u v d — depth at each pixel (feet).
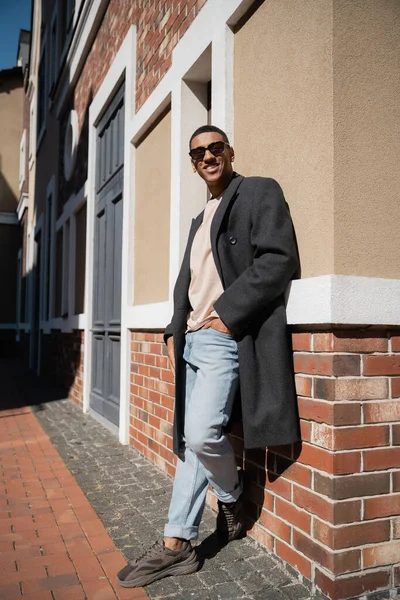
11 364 49.65
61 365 28.84
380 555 6.93
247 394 7.42
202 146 8.20
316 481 7.09
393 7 7.61
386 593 6.93
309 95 7.63
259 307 7.22
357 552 6.81
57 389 29.12
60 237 32.27
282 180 8.27
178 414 8.33
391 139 7.48
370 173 7.30
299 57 7.89
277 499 8.04
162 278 13.79
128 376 16.07
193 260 8.43
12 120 63.87
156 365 13.60
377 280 7.06
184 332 8.60
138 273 15.88
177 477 8.16
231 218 7.89
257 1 9.16
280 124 8.36
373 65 7.41
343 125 7.15
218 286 8.11
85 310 22.48
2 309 61.52
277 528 8.01
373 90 7.39
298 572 7.45
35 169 46.14
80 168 25.27
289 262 7.25
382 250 7.31
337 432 6.79
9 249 62.44
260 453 8.54
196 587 7.34
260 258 7.29
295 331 7.63
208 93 12.48
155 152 14.60
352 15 7.29
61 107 30.96
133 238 16.38
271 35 8.70
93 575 7.78
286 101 8.21
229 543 8.68
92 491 11.59
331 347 6.86
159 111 14.07
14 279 62.23
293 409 7.36
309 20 7.66
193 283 8.45
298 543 7.46
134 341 15.62
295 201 7.90
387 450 7.06
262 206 7.54
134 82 16.34
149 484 11.98
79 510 10.42
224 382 7.70
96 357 20.74
